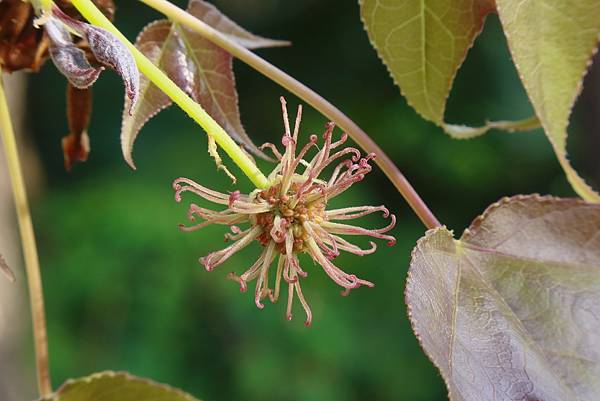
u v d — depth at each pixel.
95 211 0.77
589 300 0.20
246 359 0.75
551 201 0.20
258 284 0.19
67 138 0.22
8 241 0.44
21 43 0.20
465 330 0.19
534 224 0.20
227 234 0.19
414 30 0.21
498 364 0.19
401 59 0.21
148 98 0.21
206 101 0.21
